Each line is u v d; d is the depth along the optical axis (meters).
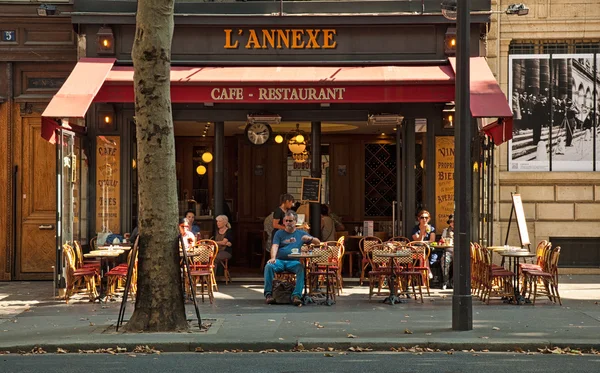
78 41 16.66
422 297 14.81
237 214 21.52
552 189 18.20
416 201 17.34
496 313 12.80
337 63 16.55
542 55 18.23
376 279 15.83
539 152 18.23
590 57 18.20
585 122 18.17
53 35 17.52
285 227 14.52
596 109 18.17
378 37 16.56
